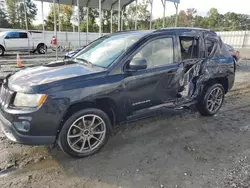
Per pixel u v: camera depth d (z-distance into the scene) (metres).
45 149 3.15
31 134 2.56
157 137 3.61
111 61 3.16
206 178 2.58
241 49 25.06
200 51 4.13
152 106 3.55
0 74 7.75
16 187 2.37
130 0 18.14
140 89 3.29
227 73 4.57
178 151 3.19
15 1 43.50
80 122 2.90
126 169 2.73
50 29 37.53
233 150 3.27
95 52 3.70
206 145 3.39
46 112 2.56
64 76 2.81
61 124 2.76
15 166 2.74
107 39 3.97
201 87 4.23
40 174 2.60
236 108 5.23
